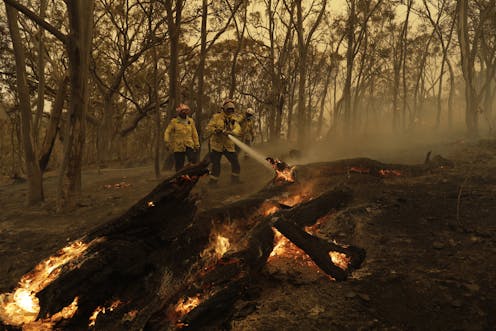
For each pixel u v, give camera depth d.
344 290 3.13
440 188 6.37
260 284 3.35
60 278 2.77
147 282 3.12
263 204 4.34
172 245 3.33
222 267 2.92
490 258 3.56
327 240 3.61
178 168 9.09
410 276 3.33
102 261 2.91
